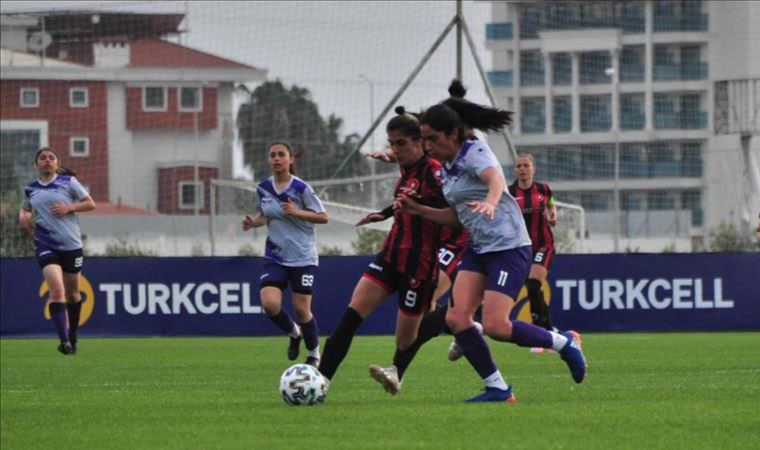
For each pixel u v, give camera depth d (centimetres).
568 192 14288
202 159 14688
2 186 9644
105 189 13788
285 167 3509
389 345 4912
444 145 2286
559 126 15200
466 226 2344
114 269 5362
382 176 8256
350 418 2188
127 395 2797
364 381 3120
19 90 12744
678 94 14462
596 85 15112
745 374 3294
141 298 5375
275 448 1834
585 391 2727
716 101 8538
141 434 2038
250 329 5412
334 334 2484
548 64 15288
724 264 5516
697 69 14412
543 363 3778
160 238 11206
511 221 2316
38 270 5362
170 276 5388
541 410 2277
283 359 4191
